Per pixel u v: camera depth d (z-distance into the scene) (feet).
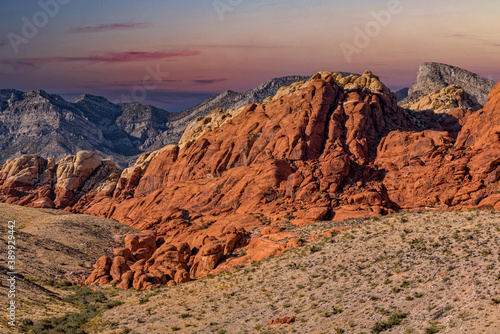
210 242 223.30
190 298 164.96
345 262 155.02
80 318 156.25
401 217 191.83
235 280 173.06
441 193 229.86
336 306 121.19
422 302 108.78
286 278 158.20
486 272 113.50
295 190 265.13
